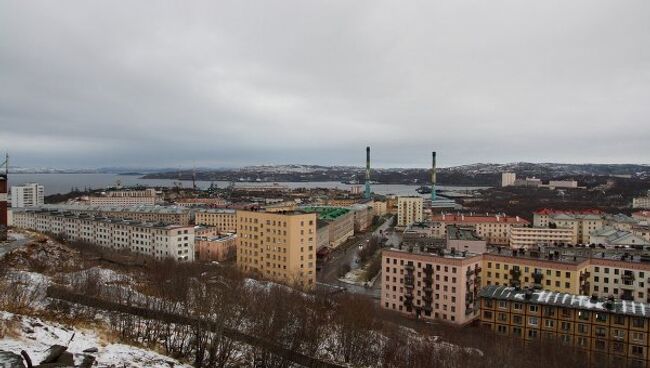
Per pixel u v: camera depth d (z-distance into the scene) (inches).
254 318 3860.7
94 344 2453.2
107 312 3494.1
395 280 6835.6
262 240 7844.5
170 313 3681.1
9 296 3147.1
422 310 6550.2
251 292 4857.3
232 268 6948.8
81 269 5177.2
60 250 6003.9
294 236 7509.8
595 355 4751.5
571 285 6250.0
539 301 5187.0
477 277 6658.5
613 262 6520.7
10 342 2087.8
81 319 3083.2
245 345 3400.6
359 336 3969.0
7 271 4126.5
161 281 5012.3
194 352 3063.5
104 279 4955.7
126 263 6889.8
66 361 1978.3
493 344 4569.4
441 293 6407.5
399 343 4163.4
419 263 6584.6
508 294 5462.6
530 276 6515.8
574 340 4987.7
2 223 5772.6
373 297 7652.6
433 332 5319.9
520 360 4114.2
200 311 3681.1
